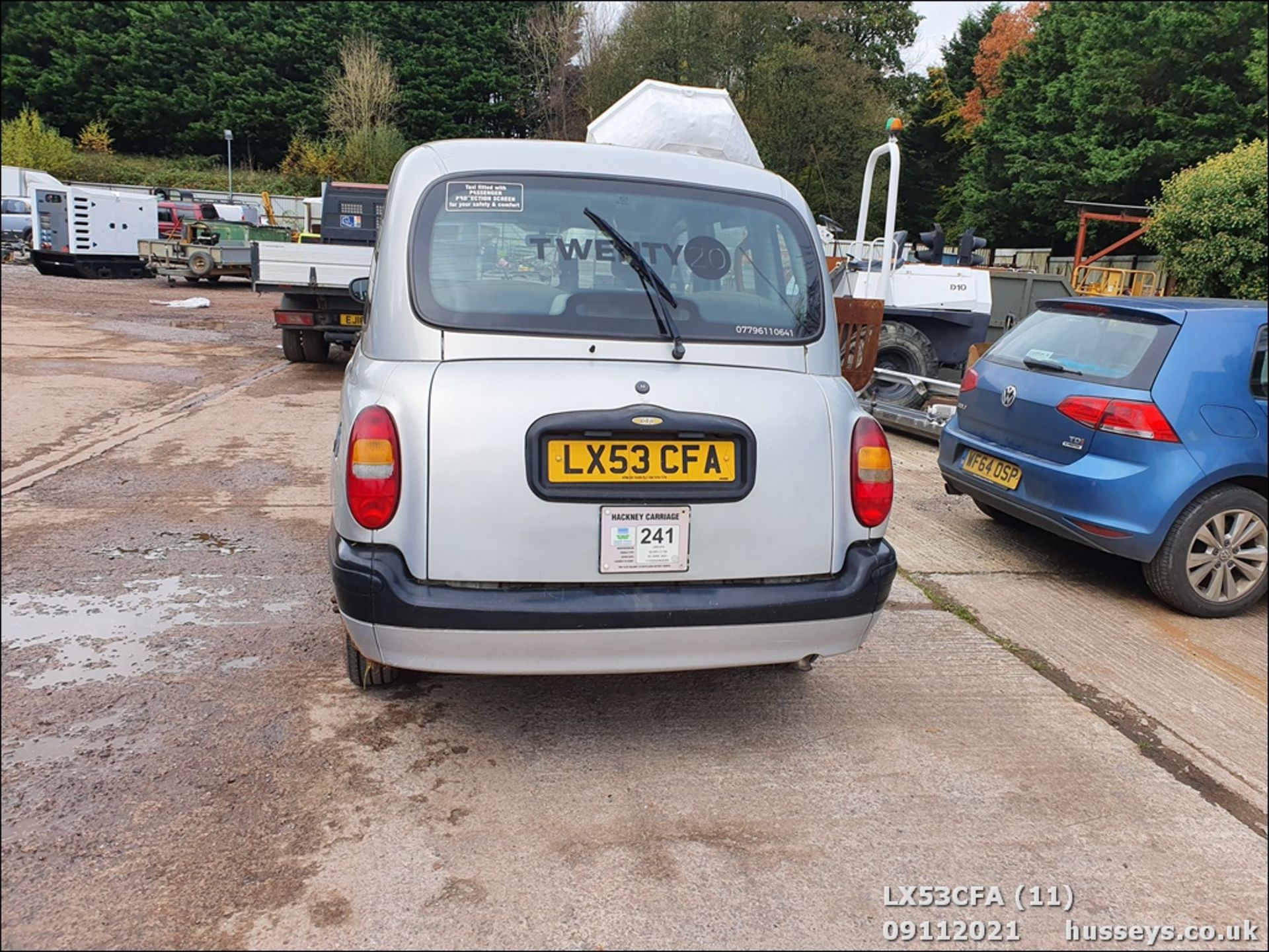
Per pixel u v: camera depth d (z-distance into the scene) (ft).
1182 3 73.61
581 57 142.20
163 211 87.61
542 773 9.16
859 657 12.24
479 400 8.32
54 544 15.23
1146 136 77.46
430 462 8.20
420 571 8.25
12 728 9.45
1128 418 13.93
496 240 9.27
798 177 107.86
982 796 9.13
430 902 7.26
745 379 9.11
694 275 9.55
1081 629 13.66
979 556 16.88
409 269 9.02
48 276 73.51
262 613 12.77
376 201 44.04
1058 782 9.46
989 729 10.49
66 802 8.23
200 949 6.65
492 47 148.36
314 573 14.38
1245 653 13.08
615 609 8.34
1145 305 15.06
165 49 130.52
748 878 7.75
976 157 103.71
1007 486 15.99
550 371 8.60
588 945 6.90
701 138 23.17
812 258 10.20
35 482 18.99
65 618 12.30
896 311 30.94
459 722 10.05
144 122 130.11
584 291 9.21
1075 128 85.30
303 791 8.63
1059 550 17.56
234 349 40.63
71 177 113.80
